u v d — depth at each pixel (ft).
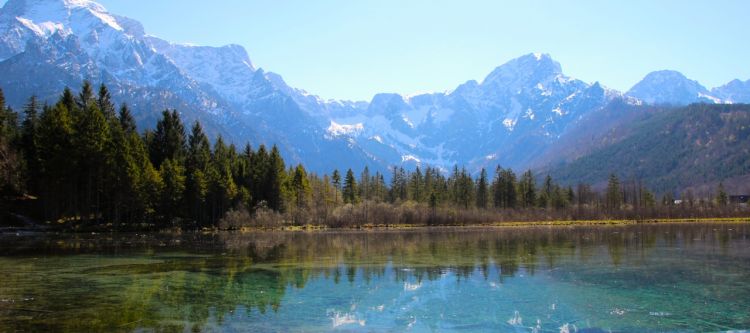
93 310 99.81
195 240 274.98
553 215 560.20
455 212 503.61
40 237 269.64
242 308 103.35
